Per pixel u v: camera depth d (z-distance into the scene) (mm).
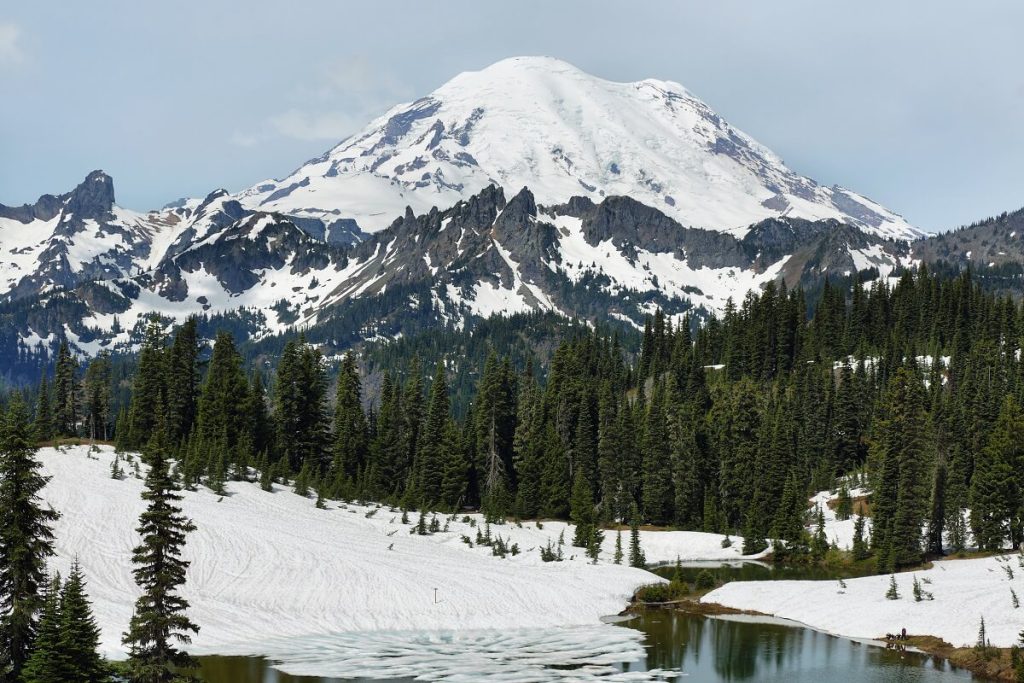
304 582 110500
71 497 126750
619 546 140375
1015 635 89062
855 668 85562
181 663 64188
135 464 143875
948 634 93688
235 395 172000
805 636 99000
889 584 113562
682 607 113438
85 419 177000
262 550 118625
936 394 175750
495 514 161250
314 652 90500
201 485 145750
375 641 95375
